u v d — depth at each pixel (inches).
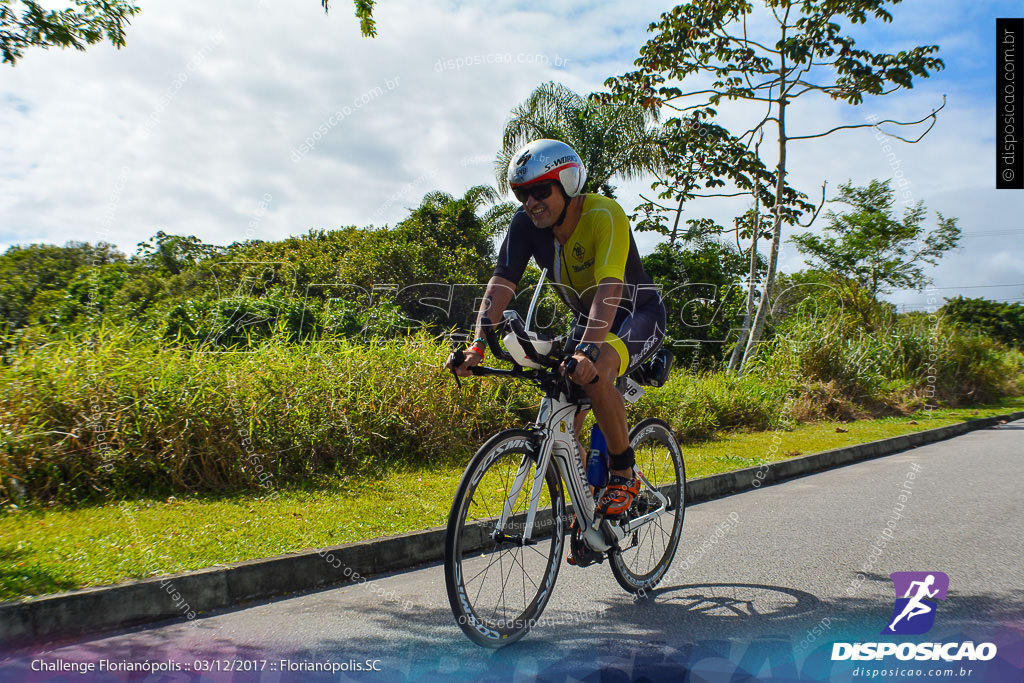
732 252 589.0
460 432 257.1
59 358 206.2
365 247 517.7
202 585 126.3
